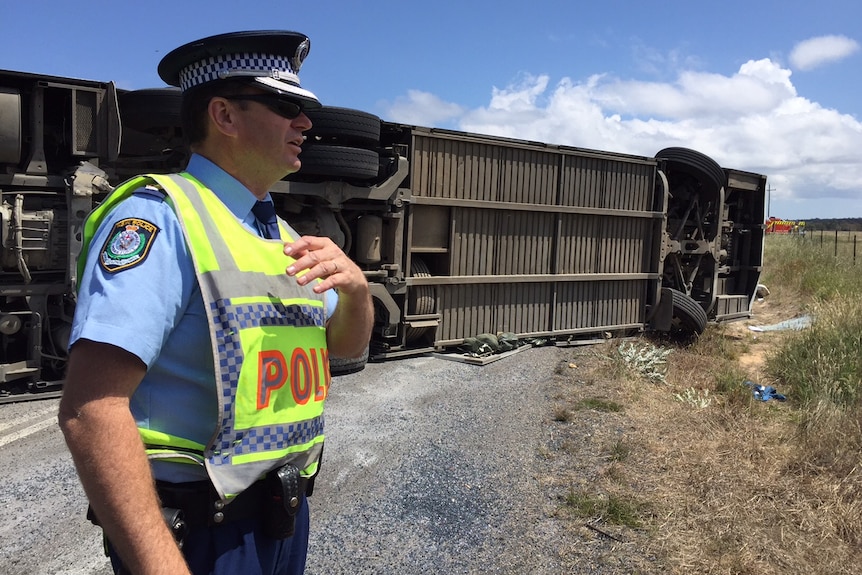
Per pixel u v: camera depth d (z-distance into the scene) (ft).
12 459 14.30
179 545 4.49
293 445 5.02
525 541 11.51
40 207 18.60
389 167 24.72
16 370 18.38
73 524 11.53
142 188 4.64
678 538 11.52
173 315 4.32
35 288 18.56
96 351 3.92
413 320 26.25
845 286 41.96
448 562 10.77
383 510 12.58
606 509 12.57
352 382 22.36
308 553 10.87
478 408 19.57
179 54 4.99
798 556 10.92
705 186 35.53
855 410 17.76
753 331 36.47
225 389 4.47
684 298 33.32
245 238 4.91
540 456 15.64
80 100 18.84
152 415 4.47
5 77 17.95
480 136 26.81
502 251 28.66
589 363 26.50
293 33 5.07
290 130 5.23
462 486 13.82
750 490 13.41
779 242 79.51
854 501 12.67
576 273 31.27
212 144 5.08
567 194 30.30
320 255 5.35
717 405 20.35
